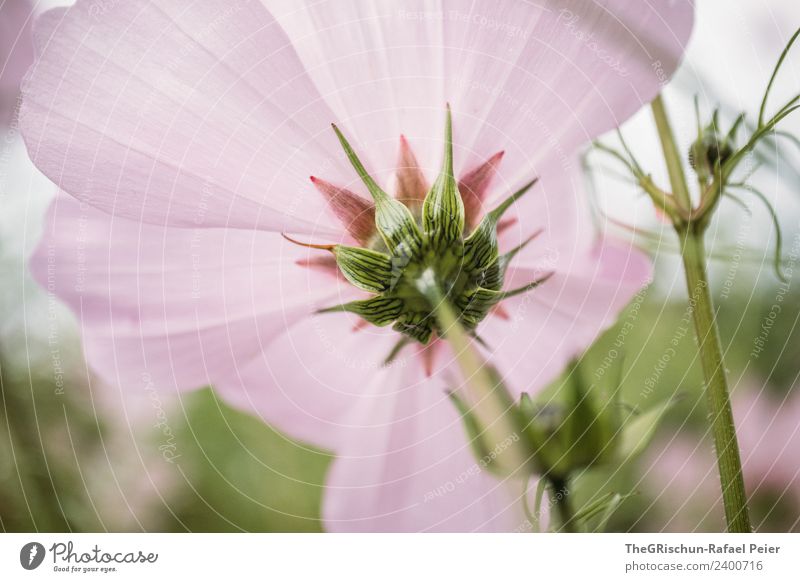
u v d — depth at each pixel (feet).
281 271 0.51
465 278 0.48
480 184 0.50
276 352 0.52
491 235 0.48
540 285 0.51
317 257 0.50
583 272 0.52
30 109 0.50
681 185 0.52
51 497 0.57
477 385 0.49
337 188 0.50
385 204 0.48
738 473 0.53
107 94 0.50
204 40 0.50
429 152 0.50
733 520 0.54
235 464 0.61
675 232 0.53
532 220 0.51
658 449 0.59
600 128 0.51
